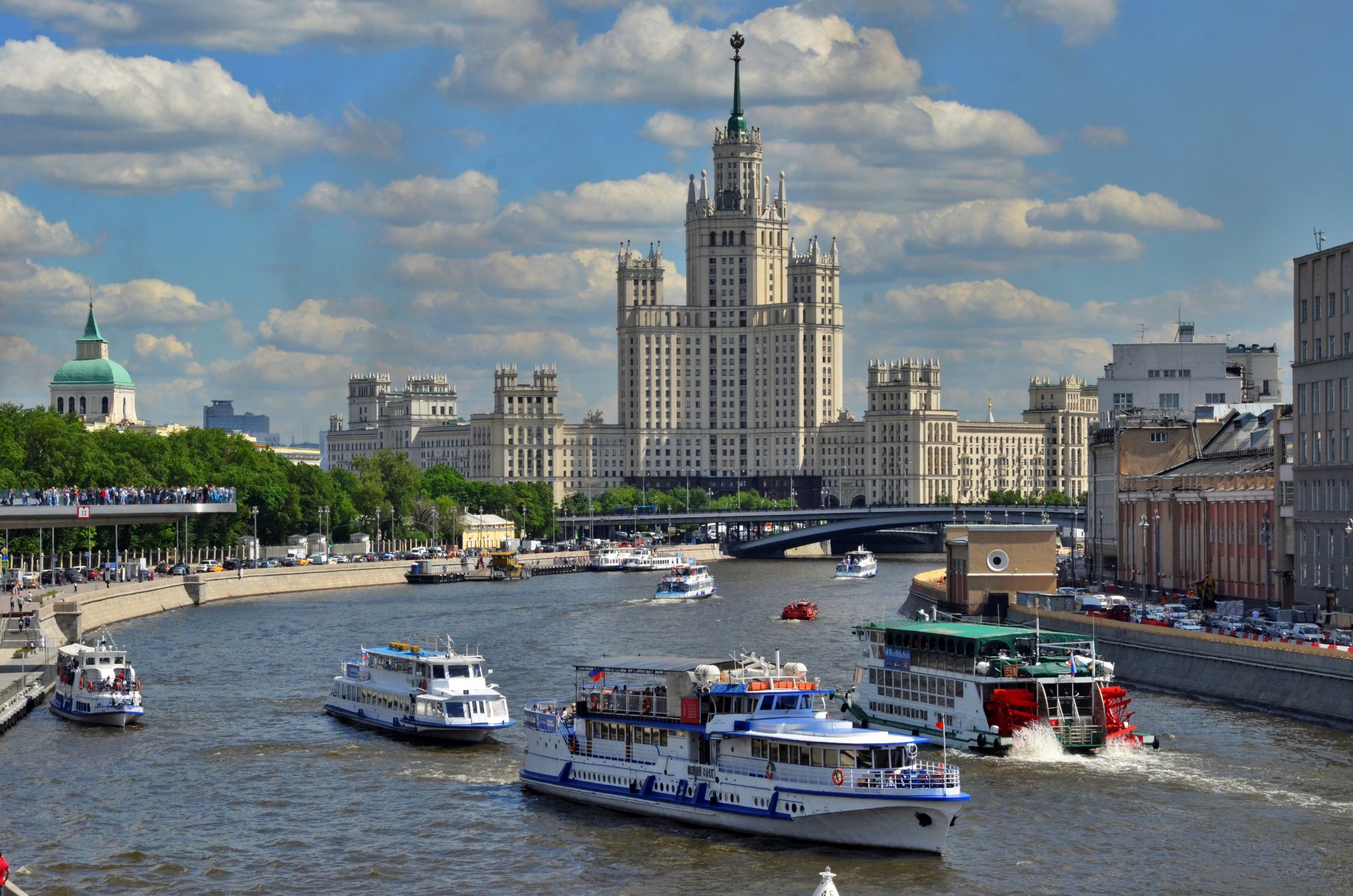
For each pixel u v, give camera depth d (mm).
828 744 110812
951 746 138000
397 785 128750
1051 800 119625
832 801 109188
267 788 127500
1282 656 151125
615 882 103812
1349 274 181500
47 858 109000
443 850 111000
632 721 120875
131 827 116250
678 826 116562
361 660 158750
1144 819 114500
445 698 144250
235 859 109062
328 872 106312
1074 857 106625
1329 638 163875
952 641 139625
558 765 126062
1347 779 124750
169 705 163875
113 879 104938
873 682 149500
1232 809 116812
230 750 141375
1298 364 192625
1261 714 151000
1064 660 137250
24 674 166375
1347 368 181500
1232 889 100562
